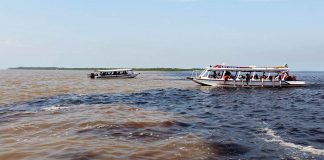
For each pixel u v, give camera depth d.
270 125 18.94
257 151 13.09
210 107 28.16
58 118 19.58
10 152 12.26
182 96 38.66
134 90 46.81
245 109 26.73
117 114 21.38
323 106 28.89
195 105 29.61
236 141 14.63
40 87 48.59
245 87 50.53
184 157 11.98
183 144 13.73
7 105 27.16
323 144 14.47
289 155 12.62
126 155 11.97
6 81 65.56
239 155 12.50
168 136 15.21
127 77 85.44
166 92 44.16
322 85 58.94
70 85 55.12
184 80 86.06
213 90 47.31
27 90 42.16
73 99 32.50
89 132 15.66
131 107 25.67
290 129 17.77
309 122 20.12
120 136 14.92
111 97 35.94
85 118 19.39
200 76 52.25
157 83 67.19
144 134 15.41
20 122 18.42
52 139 14.23
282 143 14.52
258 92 44.31
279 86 50.88
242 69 50.50
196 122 19.64
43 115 21.08
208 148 13.30
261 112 24.83
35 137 14.70
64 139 14.20
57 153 12.06
